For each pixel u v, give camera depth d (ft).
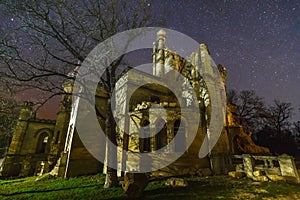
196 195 25.63
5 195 30.68
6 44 30.19
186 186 31.09
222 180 36.35
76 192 30.48
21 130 73.87
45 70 33.27
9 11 30.09
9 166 67.00
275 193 25.70
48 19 32.17
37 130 77.25
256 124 108.88
